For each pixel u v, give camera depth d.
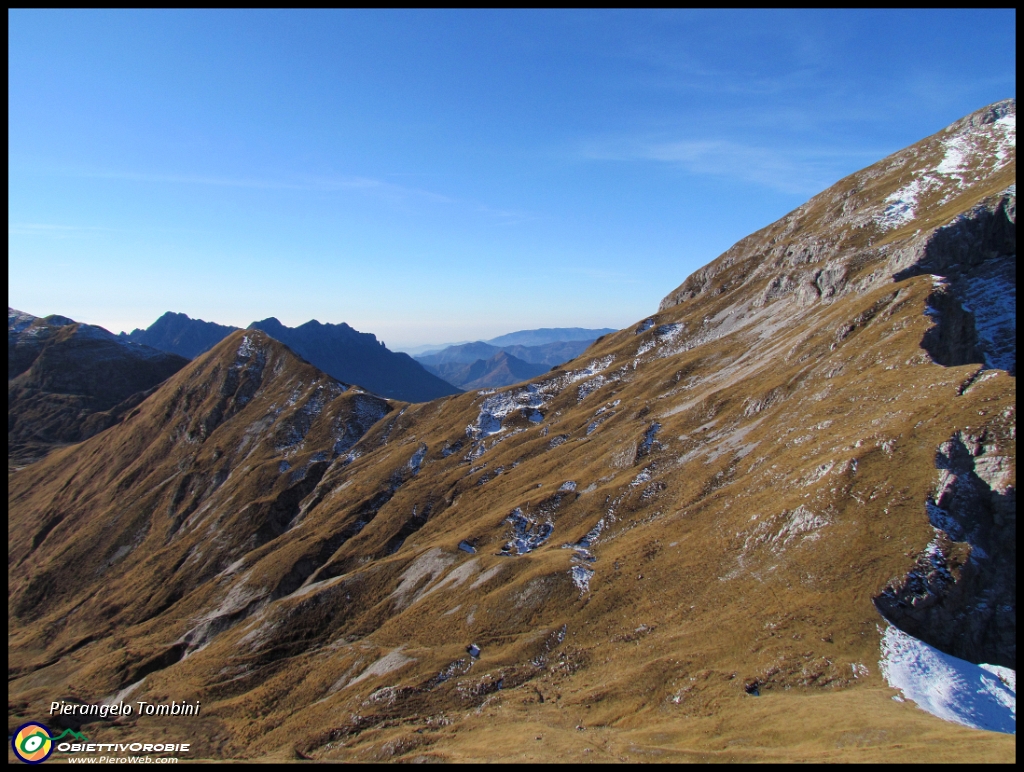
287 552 118.81
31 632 128.50
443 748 45.78
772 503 63.06
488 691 56.66
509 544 91.12
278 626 89.50
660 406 119.50
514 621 68.31
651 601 61.41
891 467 54.62
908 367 69.00
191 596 120.88
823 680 41.31
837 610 46.47
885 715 34.84
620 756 36.88
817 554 52.47
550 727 44.97
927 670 40.03
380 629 80.56
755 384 97.00
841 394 73.75
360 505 131.88
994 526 48.12
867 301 88.69
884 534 49.94
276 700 71.44
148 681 86.94
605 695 48.06
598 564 73.31
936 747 30.14
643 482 89.69
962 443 52.69
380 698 60.31
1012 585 45.66
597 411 134.38
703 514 71.62
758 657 45.41
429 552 96.06
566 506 96.06
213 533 145.25
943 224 95.50
